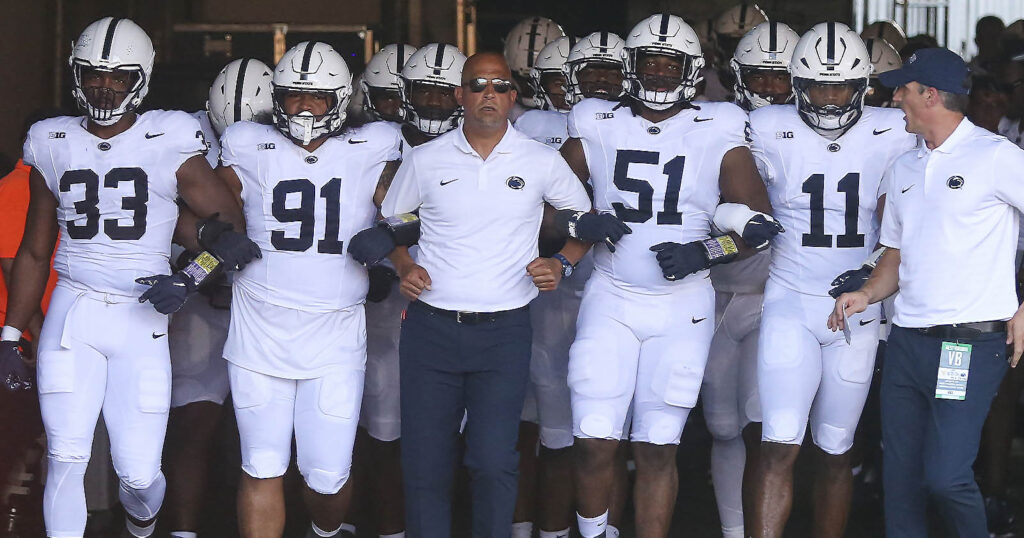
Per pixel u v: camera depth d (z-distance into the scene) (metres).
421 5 41.97
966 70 15.75
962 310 15.59
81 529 17.02
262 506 17.25
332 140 17.33
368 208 17.47
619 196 17.28
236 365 17.22
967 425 15.62
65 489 16.83
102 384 17.03
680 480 24.45
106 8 36.88
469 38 42.88
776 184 17.72
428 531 17.00
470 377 16.92
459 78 18.48
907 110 15.97
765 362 17.34
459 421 17.25
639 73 16.98
